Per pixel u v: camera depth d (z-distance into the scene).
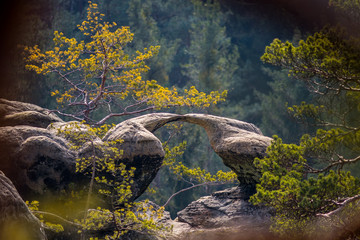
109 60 10.99
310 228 7.43
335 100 10.65
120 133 8.39
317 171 7.98
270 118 20.42
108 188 8.08
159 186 17.56
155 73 19.62
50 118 9.28
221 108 20.61
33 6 20.22
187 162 16.78
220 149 9.06
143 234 8.15
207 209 9.16
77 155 7.84
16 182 7.60
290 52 8.15
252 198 7.33
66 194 7.78
